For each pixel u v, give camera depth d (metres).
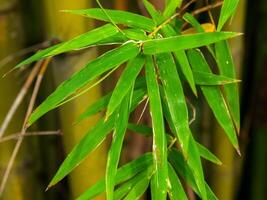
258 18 1.89
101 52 1.67
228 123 1.21
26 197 1.74
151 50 1.15
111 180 1.15
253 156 2.02
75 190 1.61
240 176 1.98
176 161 1.27
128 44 1.17
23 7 1.73
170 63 1.17
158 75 1.19
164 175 1.14
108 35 1.18
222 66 1.24
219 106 1.22
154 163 1.14
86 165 1.58
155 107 1.14
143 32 1.19
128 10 1.70
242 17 1.60
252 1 1.88
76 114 1.53
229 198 1.81
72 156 1.21
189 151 1.17
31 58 1.20
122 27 1.38
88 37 1.17
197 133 1.76
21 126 1.67
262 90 1.93
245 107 1.99
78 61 1.50
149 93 1.15
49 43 1.50
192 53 1.25
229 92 1.25
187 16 1.26
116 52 1.17
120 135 1.16
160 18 1.22
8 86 1.62
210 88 1.23
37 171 1.76
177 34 1.22
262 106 1.95
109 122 1.21
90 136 1.21
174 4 1.23
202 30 1.25
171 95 1.16
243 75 1.96
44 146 1.89
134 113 1.68
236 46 1.63
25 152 1.71
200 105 1.75
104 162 1.60
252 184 2.04
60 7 1.47
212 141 1.75
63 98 1.15
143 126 1.29
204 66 1.24
